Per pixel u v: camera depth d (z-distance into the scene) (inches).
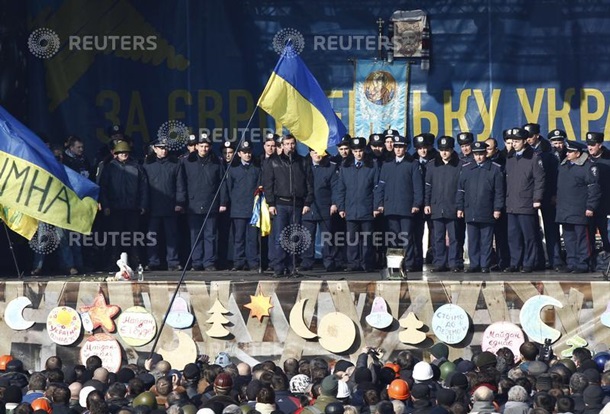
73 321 1577.3
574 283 1541.6
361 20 1973.4
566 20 1958.7
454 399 1152.8
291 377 1371.8
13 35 1924.2
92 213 1576.0
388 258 1600.6
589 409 1133.1
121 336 1571.1
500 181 1732.3
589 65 1958.7
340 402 1146.7
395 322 1551.4
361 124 1977.1
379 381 1296.8
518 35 1963.6
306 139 1625.2
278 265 1694.1
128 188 1781.5
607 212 1743.4
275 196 1690.5
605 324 1535.4
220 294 1563.7
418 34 1962.4
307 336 1556.3
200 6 1979.6
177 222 1807.3
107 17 1973.4
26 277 1697.8
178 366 1565.0
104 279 1628.9
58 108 1963.6
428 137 1800.0
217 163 1800.0
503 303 1546.5
